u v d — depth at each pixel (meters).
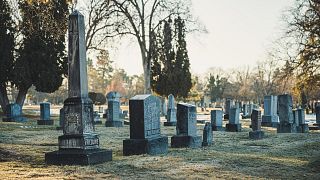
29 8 33.34
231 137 23.98
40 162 13.38
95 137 13.60
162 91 57.62
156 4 48.84
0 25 40.91
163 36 51.16
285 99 28.17
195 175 11.45
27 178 10.68
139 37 48.66
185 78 57.69
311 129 31.86
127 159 14.03
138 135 15.34
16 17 37.47
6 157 14.35
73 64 13.66
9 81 42.66
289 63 45.53
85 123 13.38
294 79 47.06
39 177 10.84
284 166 13.32
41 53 42.06
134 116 15.41
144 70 49.69
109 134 24.56
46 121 33.62
